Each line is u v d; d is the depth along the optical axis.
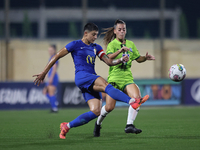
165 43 66.44
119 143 17.50
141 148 15.95
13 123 29.12
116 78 20.56
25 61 62.75
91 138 19.52
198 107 47.47
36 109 45.25
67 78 64.25
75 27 80.19
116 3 92.38
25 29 78.50
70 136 20.42
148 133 21.73
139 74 65.81
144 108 46.56
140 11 85.12
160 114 37.62
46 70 18.08
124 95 17.09
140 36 87.75
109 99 19.11
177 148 15.91
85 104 46.22
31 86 45.44
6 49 59.06
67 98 45.81
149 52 65.56
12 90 44.84
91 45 19.03
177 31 85.56
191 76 67.81
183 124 27.50
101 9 83.81
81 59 18.67
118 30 20.92
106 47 22.00
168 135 20.70
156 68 65.69
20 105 44.97
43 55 63.50
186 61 67.56
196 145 16.75
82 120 18.42
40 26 79.25
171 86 49.12
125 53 20.84
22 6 83.50
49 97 40.38
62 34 86.94
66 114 38.09
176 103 49.22
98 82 17.88
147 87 48.16
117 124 27.94
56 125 27.31
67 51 18.41
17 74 62.44
